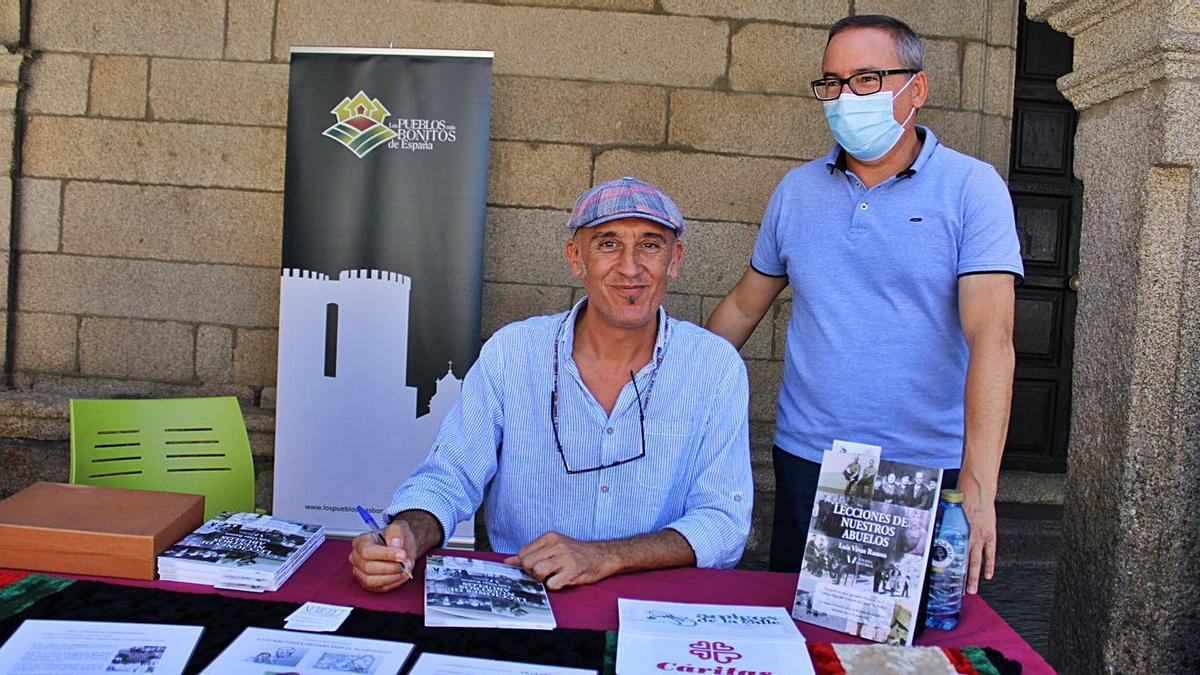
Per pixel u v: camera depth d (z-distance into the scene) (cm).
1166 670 243
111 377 388
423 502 179
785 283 247
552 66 381
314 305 344
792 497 227
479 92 340
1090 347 260
